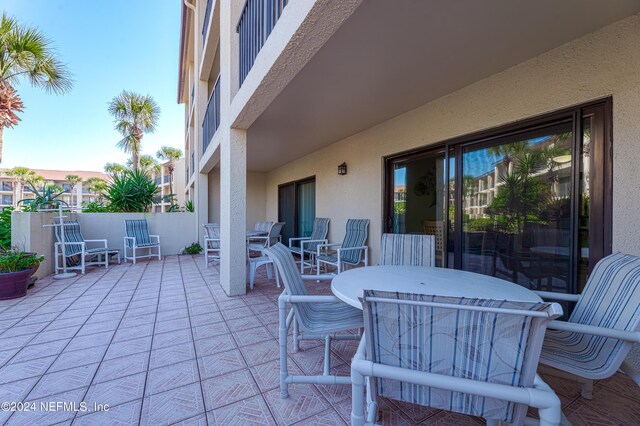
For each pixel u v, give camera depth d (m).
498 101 2.61
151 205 7.52
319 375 1.82
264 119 3.87
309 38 1.79
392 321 0.99
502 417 0.93
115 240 6.38
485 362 0.92
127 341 2.34
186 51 8.91
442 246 3.24
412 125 3.52
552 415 0.83
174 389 1.72
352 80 2.74
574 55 2.12
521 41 2.13
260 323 2.73
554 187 2.32
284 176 7.46
